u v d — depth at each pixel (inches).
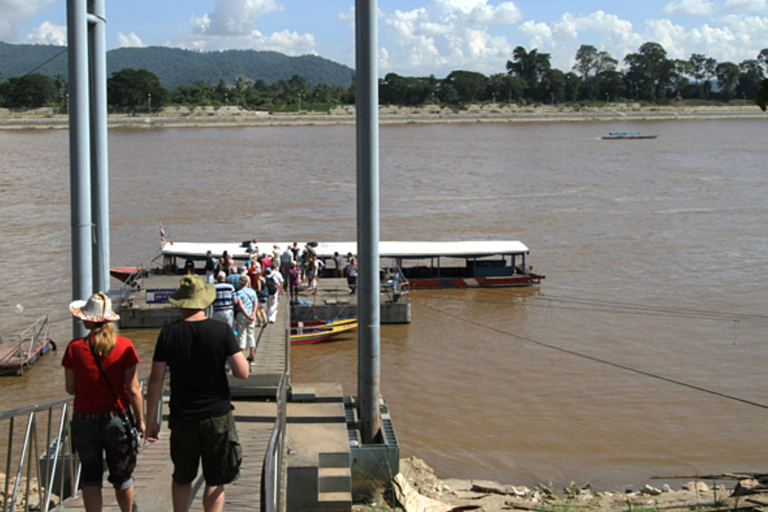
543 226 2404.0
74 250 501.4
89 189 500.4
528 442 858.8
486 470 784.3
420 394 1018.1
